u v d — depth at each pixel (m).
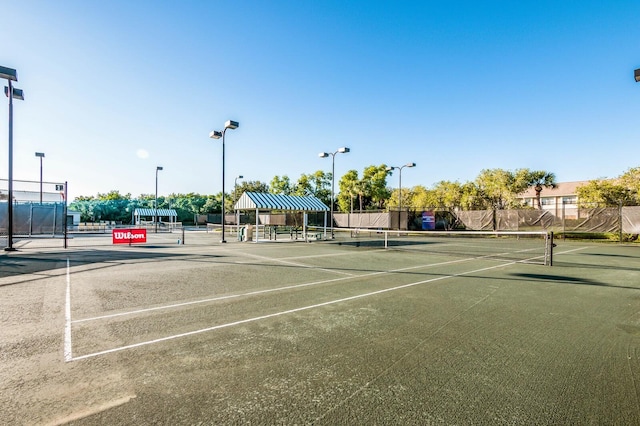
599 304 6.59
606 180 29.31
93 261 12.26
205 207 77.19
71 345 4.25
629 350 4.25
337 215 45.50
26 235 24.05
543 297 7.17
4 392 3.08
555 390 3.23
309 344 4.36
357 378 3.44
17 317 5.40
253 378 3.42
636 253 17.02
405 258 14.35
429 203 44.31
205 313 5.75
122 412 2.79
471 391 3.19
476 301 6.77
